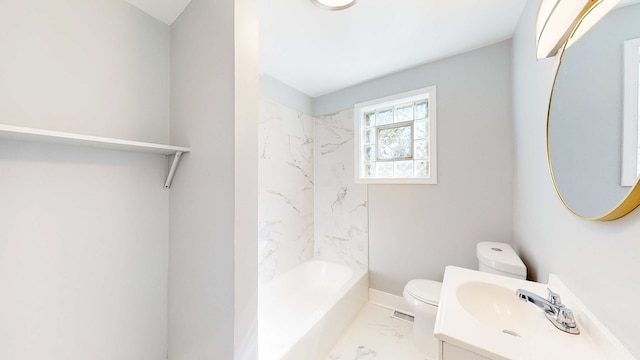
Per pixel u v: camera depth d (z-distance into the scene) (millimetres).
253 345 1004
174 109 1348
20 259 920
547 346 669
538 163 1188
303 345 1380
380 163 2455
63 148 1023
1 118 885
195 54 1175
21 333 916
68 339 1021
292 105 2531
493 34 1665
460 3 1358
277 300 2271
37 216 960
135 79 1250
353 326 1952
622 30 607
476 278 1088
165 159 1364
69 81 1041
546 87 1056
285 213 2438
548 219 1081
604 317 694
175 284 1292
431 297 1612
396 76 2227
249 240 994
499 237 1770
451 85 1953
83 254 1070
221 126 1008
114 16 1177
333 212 2678
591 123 730
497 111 1774
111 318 1146
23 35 929
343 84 2480
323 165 2760
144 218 1273
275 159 2332
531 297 834
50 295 982
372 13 1437
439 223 2021
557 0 740
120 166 1191
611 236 673
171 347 1311
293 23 1521
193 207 1173
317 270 2662
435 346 1568
